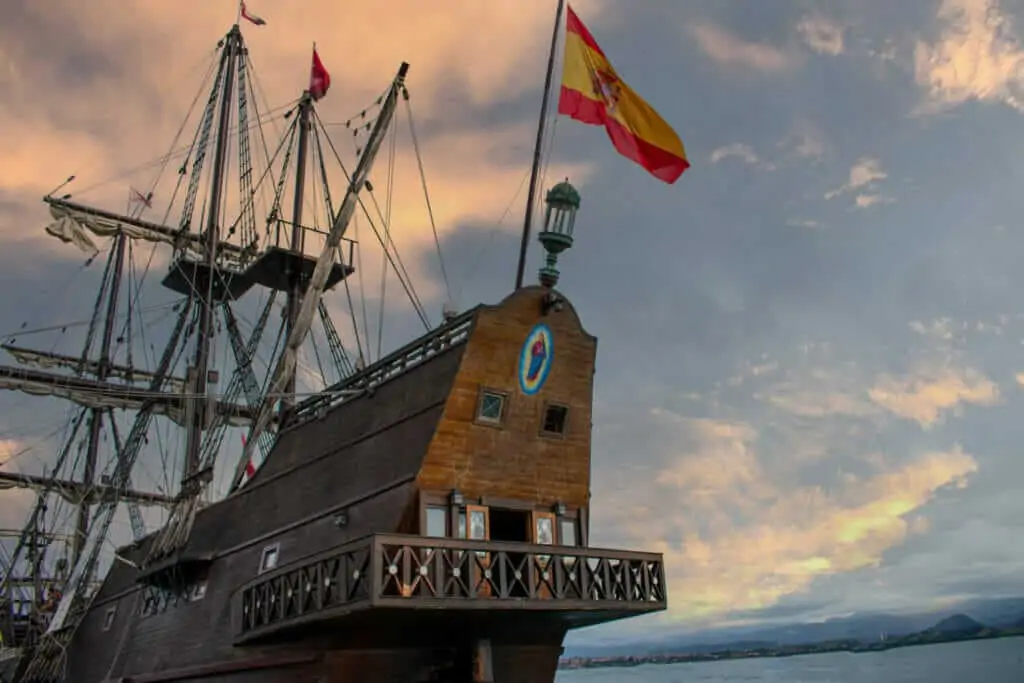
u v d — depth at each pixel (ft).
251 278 140.97
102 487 167.12
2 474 167.84
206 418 143.95
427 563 62.90
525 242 83.05
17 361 171.32
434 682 75.92
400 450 73.67
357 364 123.85
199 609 89.40
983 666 400.47
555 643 84.23
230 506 93.61
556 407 78.23
